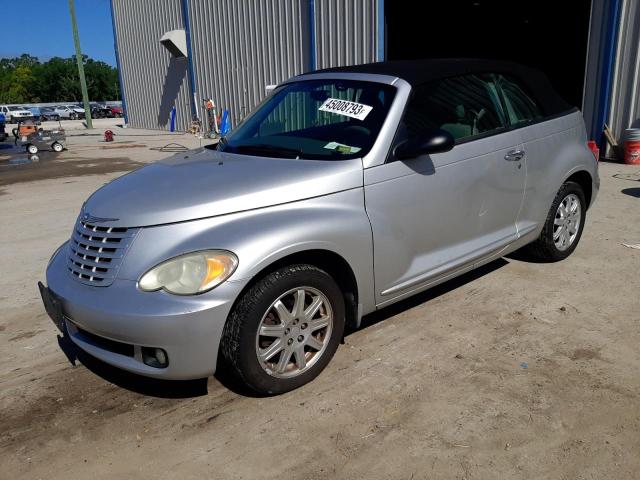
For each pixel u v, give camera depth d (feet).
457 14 59.98
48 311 11.00
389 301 11.92
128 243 9.72
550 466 8.41
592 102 34.12
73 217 25.25
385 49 41.45
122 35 83.20
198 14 62.23
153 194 10.51
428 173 11.99
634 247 17.62
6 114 154.71
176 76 72.08
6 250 20.58
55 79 308.19
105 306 9.37
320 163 11.19
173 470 8.73
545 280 15.30
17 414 10.36
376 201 11.21
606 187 26.17
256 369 9.87
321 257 10.75
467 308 13.79
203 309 9.08
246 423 9.75
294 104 13.70
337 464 8.65
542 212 15.28
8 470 8.90
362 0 41.34
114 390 11.02
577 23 56.08
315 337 10.87
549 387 10.36
